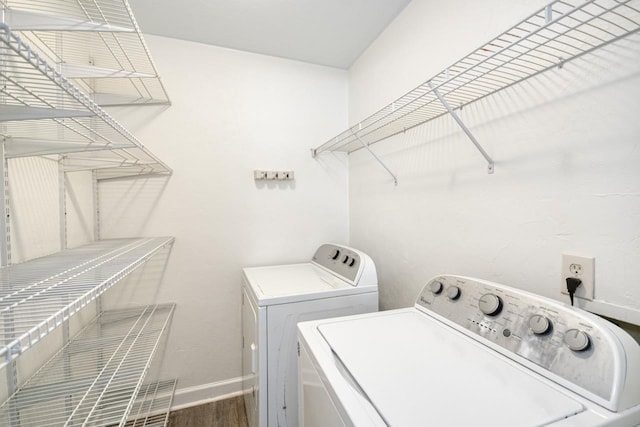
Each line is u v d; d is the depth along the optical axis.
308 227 2.26
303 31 1.86
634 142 0.72
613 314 0.76
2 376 0.99
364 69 2.10
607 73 0.77
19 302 0.62
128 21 1.38
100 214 1.78
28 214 1.14
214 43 1.98
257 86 2.11
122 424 0.96
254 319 1.46
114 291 1.81
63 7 1.23
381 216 1.91
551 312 0.74
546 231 0.94
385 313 1.11
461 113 1.27
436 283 1.13
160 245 1.52
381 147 1.91
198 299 1.97
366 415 0.58
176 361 1.92
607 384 0.57
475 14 1.17
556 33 0.83
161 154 1.88
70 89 0.63
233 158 2.05
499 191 1.10
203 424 1.74
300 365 0.98
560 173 0.89
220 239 2.02
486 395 0.62
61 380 1.17
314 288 1.51
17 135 1.03
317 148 2.20
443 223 1.38
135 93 1.83
